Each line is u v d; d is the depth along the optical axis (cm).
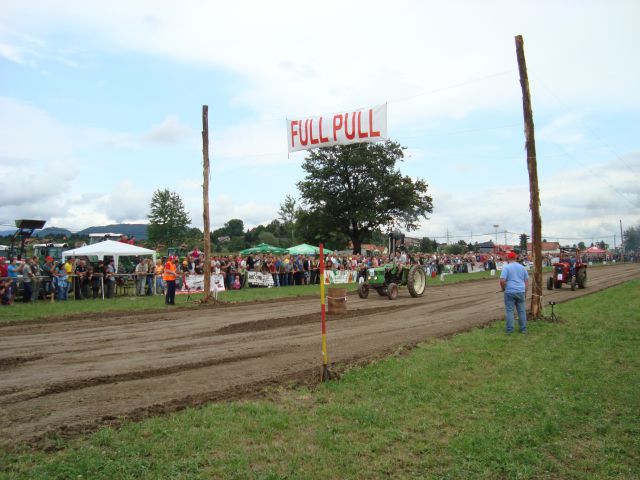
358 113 1309
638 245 10981
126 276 2292
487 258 4934
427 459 466
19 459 448
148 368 808
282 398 636
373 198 5222
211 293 1923
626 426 557
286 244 7069
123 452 462
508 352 906
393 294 1983
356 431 527
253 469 436
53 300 1822
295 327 1246
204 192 1859
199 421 542
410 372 757
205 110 1872
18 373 774
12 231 3112
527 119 1312
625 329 1132
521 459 472
